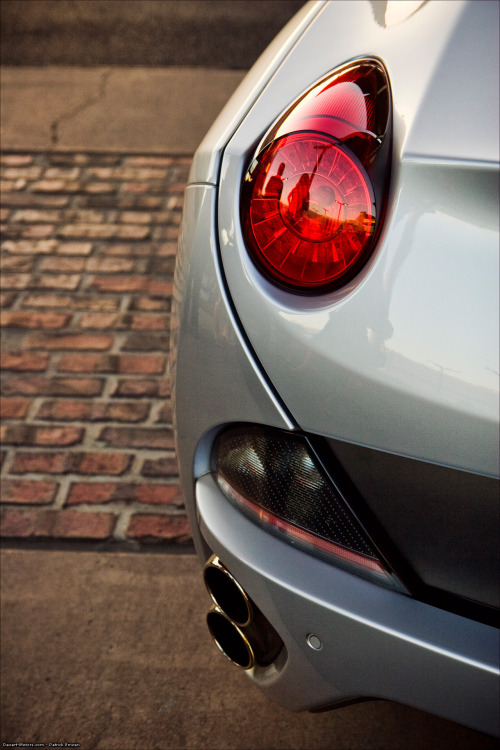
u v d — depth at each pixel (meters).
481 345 1.57
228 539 1.75
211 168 1.73
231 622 1.81
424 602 1.67
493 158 1.57
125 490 2.42
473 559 1.64
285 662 1.79
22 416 2.60
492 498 1.60
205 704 2.05
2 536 2.33
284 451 1.70
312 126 1.64
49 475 2.46
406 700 1.68
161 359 2.81
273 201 1.64
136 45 5.75
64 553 2.29
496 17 1.66
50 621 2.17
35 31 6.06
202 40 5.84
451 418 1.58
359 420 1.63
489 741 1.99
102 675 2.09
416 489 1.64
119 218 3.67
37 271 3.31
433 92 1.62
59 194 3.87
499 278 1.56
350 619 1.67
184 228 1.76
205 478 1.80
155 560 2.28
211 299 1.71
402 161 1.60
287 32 1.87
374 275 1.60
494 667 1.62
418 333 1.59
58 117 4.60
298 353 1.64
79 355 2.83
